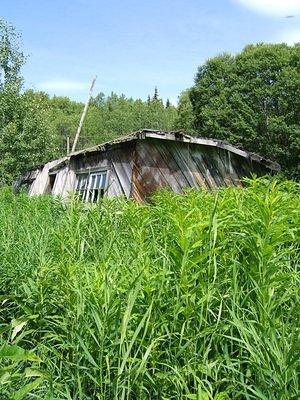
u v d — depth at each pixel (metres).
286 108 35.12
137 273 3.67
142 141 13.74
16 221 8.45
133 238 5.29
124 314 3.14
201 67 41.00
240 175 15.87
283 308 3.75
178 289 3.50
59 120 109.25
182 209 5.21
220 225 4.16
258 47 38.75
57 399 3.05
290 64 36.62
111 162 13.97
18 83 29.53
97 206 6.89
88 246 5.29
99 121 117.19
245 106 36.12
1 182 28.34
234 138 36.16
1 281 5.66
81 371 3.53
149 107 131.50
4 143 28.53
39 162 29.69
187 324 3.49
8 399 2.44
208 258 3.94
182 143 14.62
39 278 4.65
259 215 4.08
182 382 3.16
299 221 4.55
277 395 2.85
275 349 3.01
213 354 3.61
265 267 3.61
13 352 2.39
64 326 3.80
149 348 3.04
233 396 3.15
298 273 3.90
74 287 3.96
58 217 9.06
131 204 7.22
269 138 35.16
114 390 3.06
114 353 3.35
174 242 4.23
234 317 3.17
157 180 13.80
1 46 29.09
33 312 4.25
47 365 3.66
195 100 40.88
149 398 3.27
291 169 33.50
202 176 14.79
